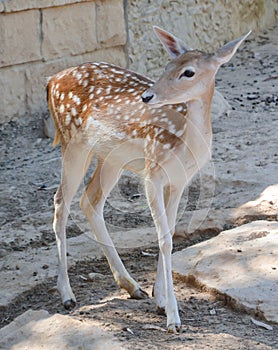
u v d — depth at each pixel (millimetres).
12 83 19109
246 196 14000
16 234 13398
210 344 9391
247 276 10875
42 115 19500
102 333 9578
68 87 11086
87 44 20359
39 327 9898
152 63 21953
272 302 10242
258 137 16922
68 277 11688
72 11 19875
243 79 21594
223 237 12156
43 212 14445
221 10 23719
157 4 21766
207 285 10914
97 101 10633
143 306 10656
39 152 17656
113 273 11102
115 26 20766
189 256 11781
